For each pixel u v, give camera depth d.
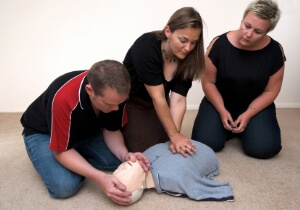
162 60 1.26
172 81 1.36
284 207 1.11
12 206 1.12
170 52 1.23
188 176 1.16
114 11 2.13
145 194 1.19
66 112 1.05
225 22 2.17
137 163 1.12
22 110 2.34
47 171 1.15
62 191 1.13
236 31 1.52
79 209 1.10
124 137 1.45
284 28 2.20
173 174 1.14
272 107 1.60
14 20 2.12
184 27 1.07
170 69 1.31
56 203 1.14
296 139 1.78
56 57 2.23
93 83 0.95
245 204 1.13
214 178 1.32
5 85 2.28
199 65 1.26
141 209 1.10
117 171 1.11
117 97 0.94
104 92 0.93
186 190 1.13
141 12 2.14
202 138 1.56
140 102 1.46
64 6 2.11
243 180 1.30
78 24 2.15
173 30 1.11
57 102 1.04
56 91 1.06
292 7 2.14
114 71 0.93
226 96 1.62
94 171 1.09
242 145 1.59
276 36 2.22
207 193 1.17
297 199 1.17
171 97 1.38
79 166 1.10
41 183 1.28
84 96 1.06
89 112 1.10
